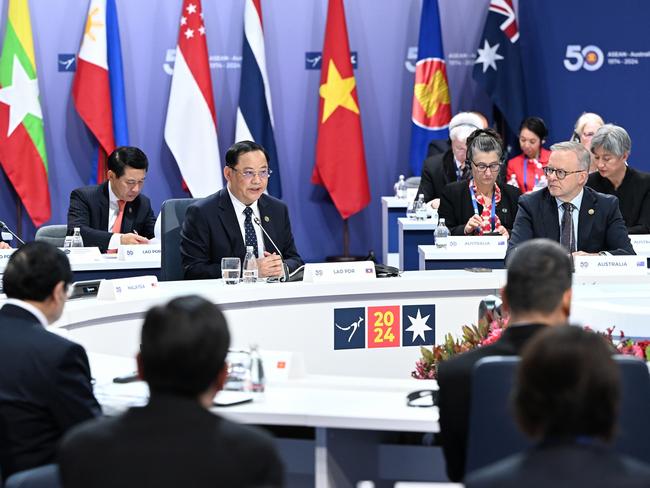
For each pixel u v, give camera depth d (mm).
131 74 14180
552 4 14078
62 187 14180
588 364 2438
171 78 14234
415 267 10203
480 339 5418
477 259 8750
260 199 7828
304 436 4781
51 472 3832
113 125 13797
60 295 4270
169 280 7859
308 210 14750
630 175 9391
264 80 13992
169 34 14195
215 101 14438
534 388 2459
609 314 5586
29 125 13469
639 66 14008
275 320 6875
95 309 6234
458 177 11461
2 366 3998
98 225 9883
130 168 9648
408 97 14719
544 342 2496
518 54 14109
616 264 7258
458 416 3555
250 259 7164
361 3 14570
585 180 7719
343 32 14078
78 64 13734
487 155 9336
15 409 3973
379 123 14773
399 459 4516
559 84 14156
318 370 6996
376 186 14789
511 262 3627
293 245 7918
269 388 4461
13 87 13375
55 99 14078
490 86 14172
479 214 9461
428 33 14148
